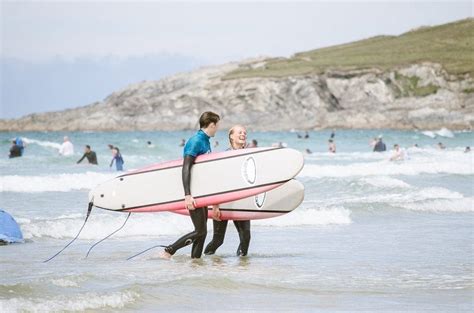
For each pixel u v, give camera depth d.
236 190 25.02
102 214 39.66
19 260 25.97
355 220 39.66
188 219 36.62
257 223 37.56
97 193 26.53
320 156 107.06
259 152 25.23
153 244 30.66
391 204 44.59
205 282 21.61
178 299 19.69
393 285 22.19
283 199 26.95
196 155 25.17
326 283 22.30
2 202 46.25
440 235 34.06
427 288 21.83
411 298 20.48
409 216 41.59
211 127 25.42
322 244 30.95
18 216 39.16
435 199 46.66
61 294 19.27
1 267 24.36
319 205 43.94
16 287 19.56
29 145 121.38
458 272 24.48
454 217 41.50
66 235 32.84
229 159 25.23
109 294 19.22
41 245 30.02
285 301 19.94
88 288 20.28
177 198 25.73
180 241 26.06
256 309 18.98
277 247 29.94
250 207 26.47
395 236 33.66
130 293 19.48
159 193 25.97
